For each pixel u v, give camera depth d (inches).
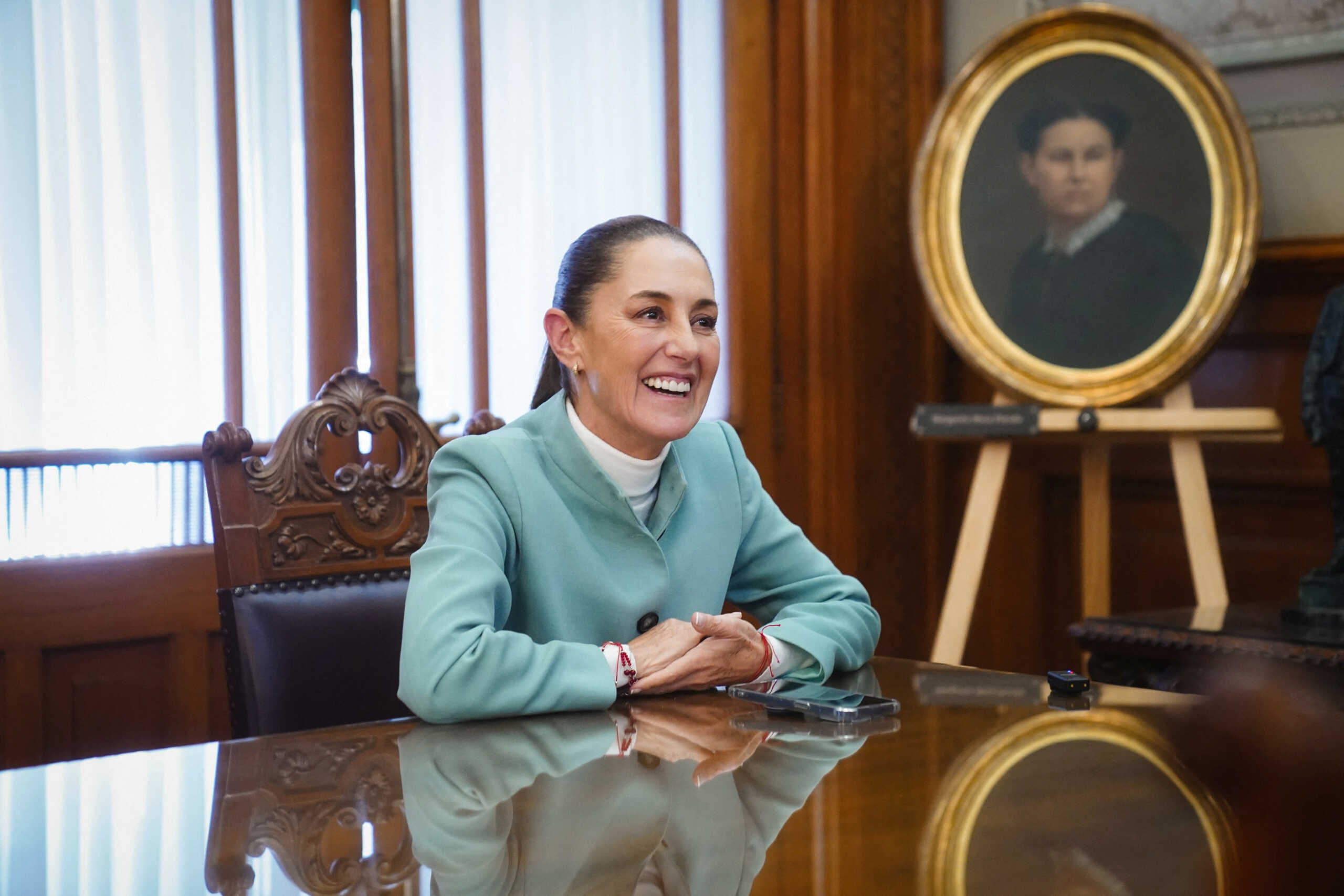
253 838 30.1
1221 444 120.7
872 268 139.3
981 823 29.4
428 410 105.7
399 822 31.1
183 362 93.2
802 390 135.7
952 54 142.6
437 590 48.6
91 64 89.0
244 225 96.3
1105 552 117.6
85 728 90.2
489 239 109.7
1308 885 24.6
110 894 26.1
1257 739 39.1
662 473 57.2
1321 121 115.1
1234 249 106.9
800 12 134.0
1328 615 82.9
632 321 53.3
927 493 144.2
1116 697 46.5
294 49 98.6
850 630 54.3
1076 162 114.8
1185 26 122.7
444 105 106.4
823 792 32.9
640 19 120.6
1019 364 115.0
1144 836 28.1
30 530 87.4
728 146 128.6
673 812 31.2
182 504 94.1
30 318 86.9
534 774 35.8
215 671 96.0
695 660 48.6
